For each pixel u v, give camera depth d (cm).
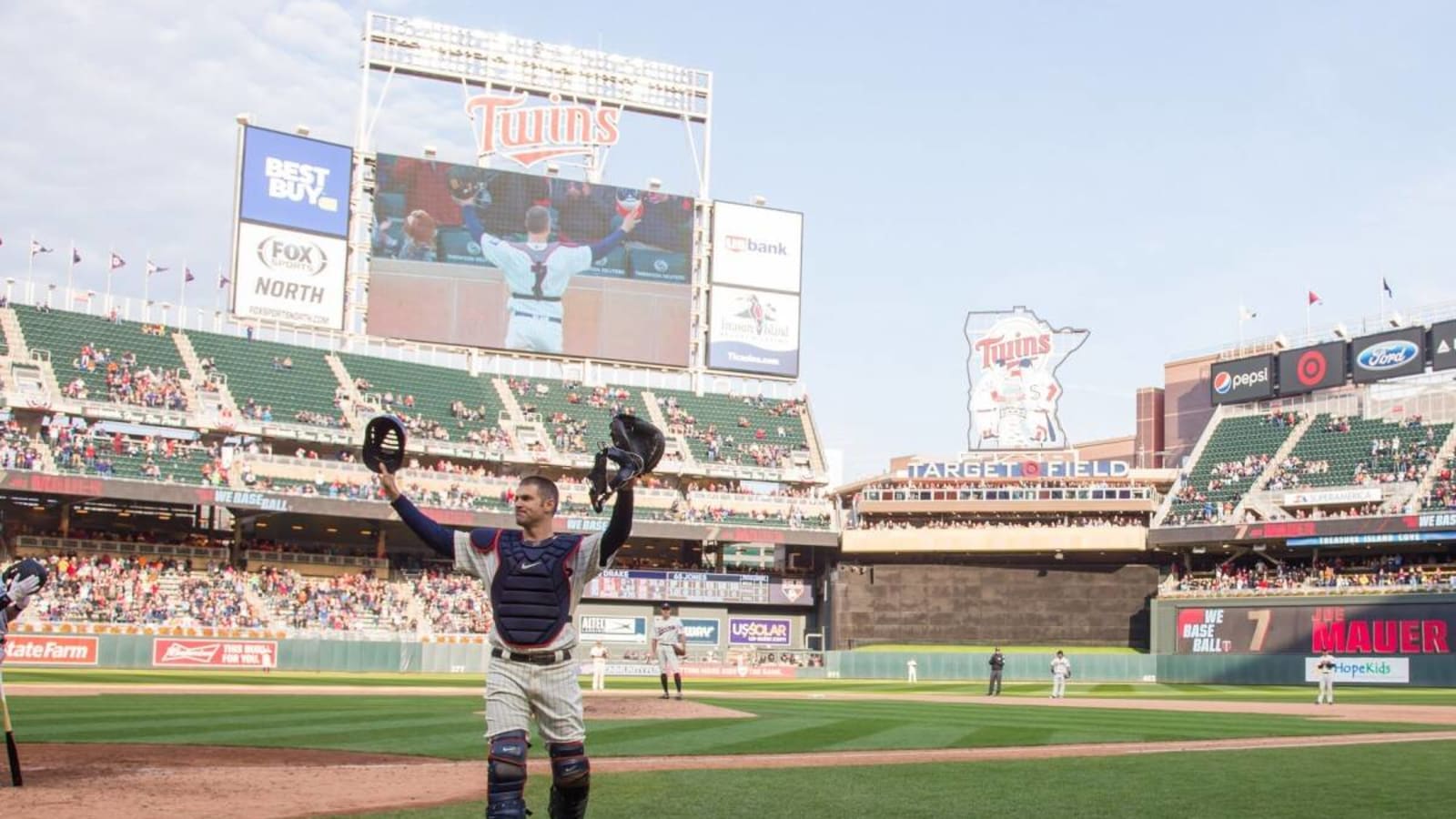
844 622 7544
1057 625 7538
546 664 849
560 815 875
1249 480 7350
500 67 7644
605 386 7956
